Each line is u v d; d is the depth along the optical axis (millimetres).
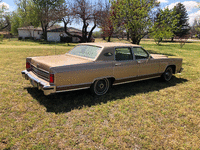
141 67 5504
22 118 3508
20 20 52812
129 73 5223
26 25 48406
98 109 4023
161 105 4383
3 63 8703
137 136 3090
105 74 4656
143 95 5098
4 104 4051
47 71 3945
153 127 3379
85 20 29828
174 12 15711
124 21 15625
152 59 5773
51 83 3830
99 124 3424
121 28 16406
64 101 4414
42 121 3441
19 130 3082
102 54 4594
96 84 4715
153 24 15312
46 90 3781
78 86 4242
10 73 6797
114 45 4930
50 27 44938
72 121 3492
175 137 3064
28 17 47781
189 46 32625
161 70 6184
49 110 3900
